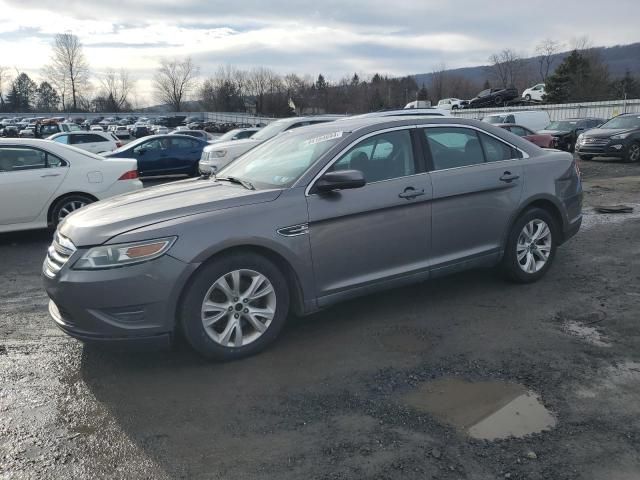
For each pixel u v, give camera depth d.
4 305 5.09
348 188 3.86
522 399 3.18
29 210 7.57
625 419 2.95
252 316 3.78
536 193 4.98
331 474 2.57
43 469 2.65
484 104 49.12
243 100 113.31
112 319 3.44
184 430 2.97
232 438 2.88
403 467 2.61
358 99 103.94
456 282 5.29
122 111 112.69
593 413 3.02
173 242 3.46
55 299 3.55
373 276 4.21
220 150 12.47
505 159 4.95
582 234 7.25
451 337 4.07
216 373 3.60
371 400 3.22
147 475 2.60
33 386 3.49
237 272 3.68
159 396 3.34
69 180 7.75
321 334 4.18
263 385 3.44
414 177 4.34
